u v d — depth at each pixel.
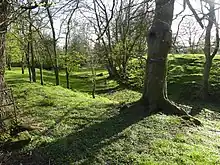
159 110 14.84
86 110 15.86
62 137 11.53
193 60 34.72
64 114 14.95
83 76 42.03
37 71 45.88
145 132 11.67
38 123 13.20
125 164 8.98
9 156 9.92
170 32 14.30
